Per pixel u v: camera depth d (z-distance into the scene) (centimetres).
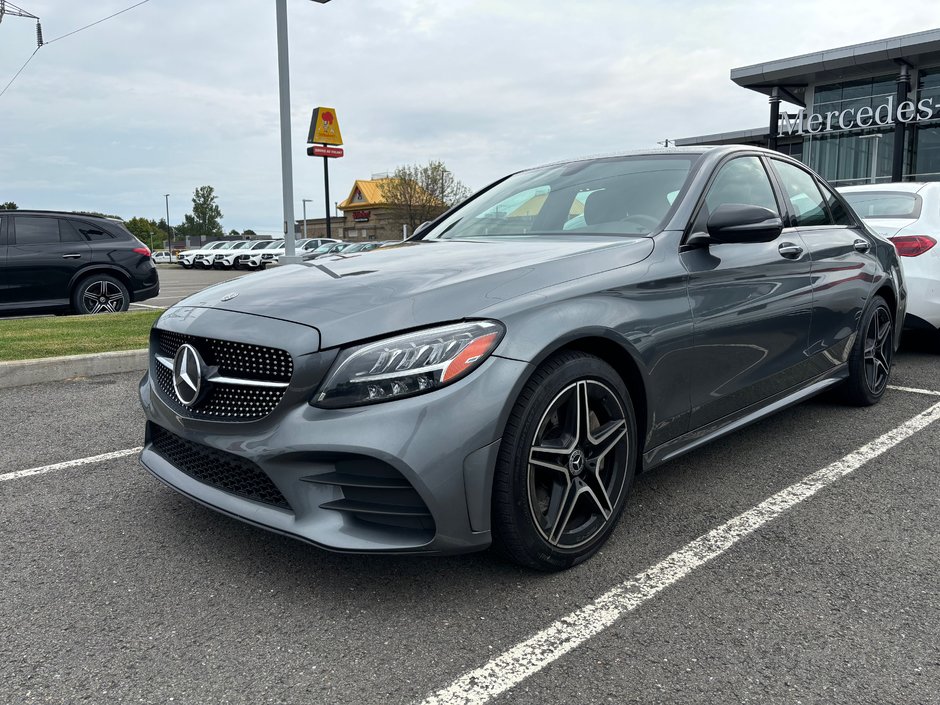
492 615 211
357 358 205
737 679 181
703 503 290
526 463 215
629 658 190
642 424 258
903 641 196
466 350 206
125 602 220
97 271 955
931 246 523
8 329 736
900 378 500
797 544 254
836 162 2645
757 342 308
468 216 359
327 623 208
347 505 209
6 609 217
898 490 302
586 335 228
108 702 175
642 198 304
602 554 247
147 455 272
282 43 1216
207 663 190
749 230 272
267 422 213
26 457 359
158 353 264
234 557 249
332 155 3791
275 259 3541
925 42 2228
